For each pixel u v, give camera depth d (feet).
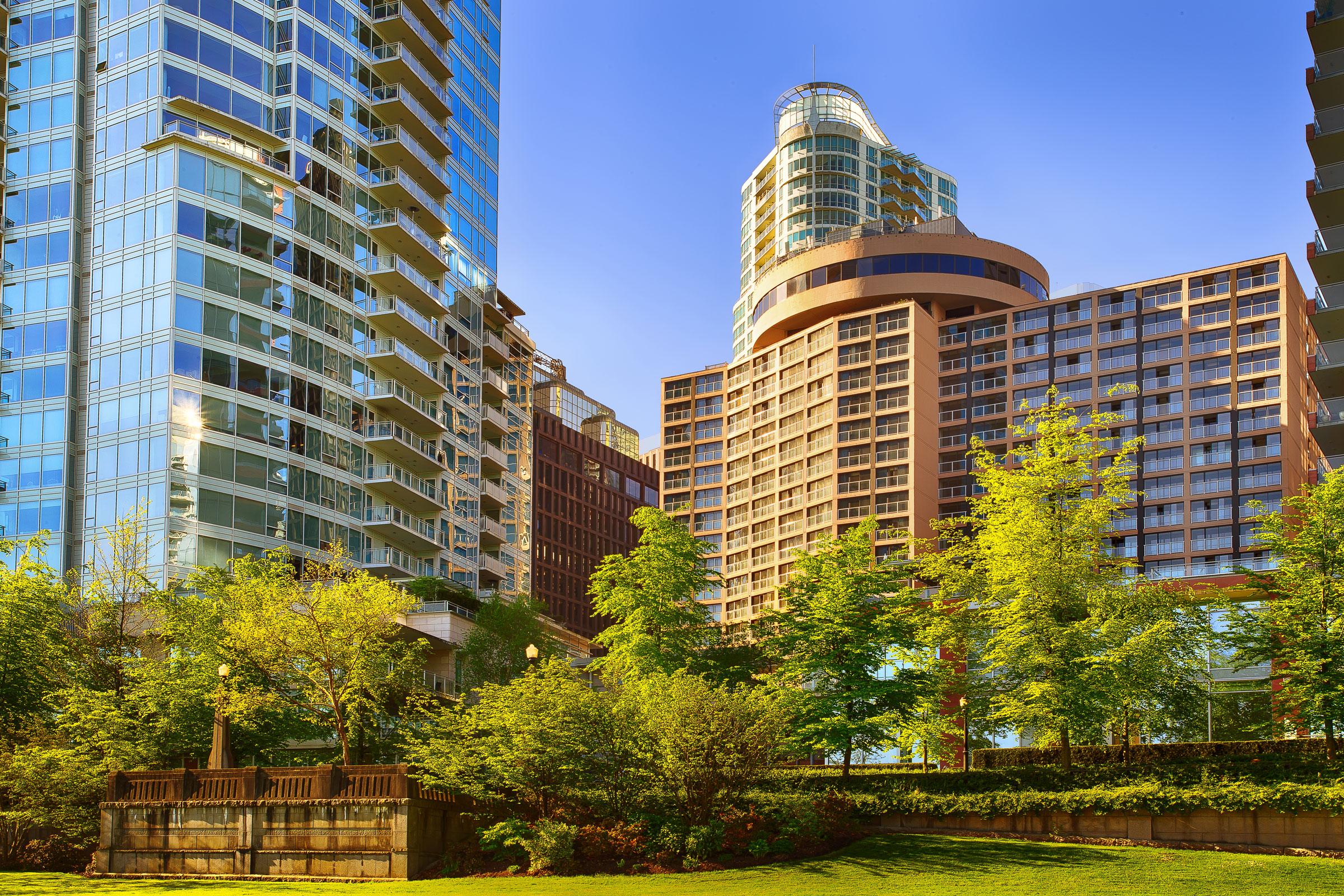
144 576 192.44
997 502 158.51
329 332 284.00
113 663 174.40
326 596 164.45
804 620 161.27
